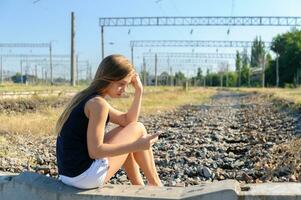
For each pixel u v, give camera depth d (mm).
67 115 4953
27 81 111500
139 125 5285
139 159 5332
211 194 4430
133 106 5336
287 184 4684
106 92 5035
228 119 23781
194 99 53656
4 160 10023
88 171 4840
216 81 163500
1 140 13414
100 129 4809
